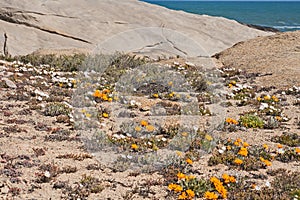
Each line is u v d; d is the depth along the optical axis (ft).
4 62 44.98
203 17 97.14
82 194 18.17
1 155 21.09
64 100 32.19
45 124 26.50
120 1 93.04
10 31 69.10
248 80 44.32
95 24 78.43
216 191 19.33
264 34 98.84
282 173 21.50
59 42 70.03
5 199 17.24
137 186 19.53
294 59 51.62
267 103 34.88
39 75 41.04
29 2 76.64
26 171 19.76
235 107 34.17
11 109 28.99
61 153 22.39
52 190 18.39
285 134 27.66
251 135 27.48
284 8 600.39
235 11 431.43
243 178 20.72
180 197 18.11
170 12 95.14
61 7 79.87
